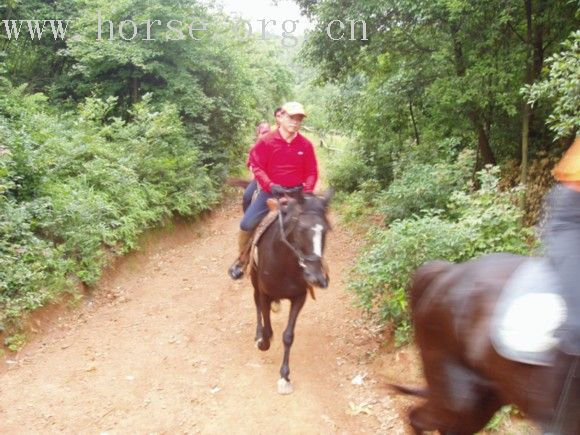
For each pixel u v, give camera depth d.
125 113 14.02
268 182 5.48
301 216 4.82
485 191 6.32
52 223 7.65
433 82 9.89
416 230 5.66
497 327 2.70
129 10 13.25
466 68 9.16
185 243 11.98
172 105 12.78
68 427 4.79
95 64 13.56
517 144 9.98
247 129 19.31
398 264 5.56
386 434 4.50
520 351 2.57
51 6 14.53
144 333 6.88
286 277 5.11
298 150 5.54
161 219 11.27
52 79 14.64
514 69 8.01
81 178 9.49
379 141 15.41
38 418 4.91
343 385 5.40
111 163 10.62
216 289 8.75
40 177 8.39
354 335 6.46
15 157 8.09
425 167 9.55
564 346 2.41
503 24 8.21
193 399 5.25
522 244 5.59
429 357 3.29
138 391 5.42
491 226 5.75
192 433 4.71
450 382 3.14
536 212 7.86
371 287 6.11
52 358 6.11
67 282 7.37
